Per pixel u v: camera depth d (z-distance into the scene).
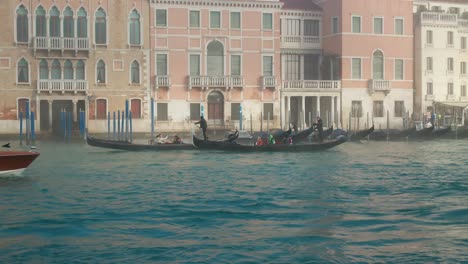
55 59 44.75
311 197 18.53
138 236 13.63
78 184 21.47
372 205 17.09
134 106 46.81
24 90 44.19
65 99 45.00
